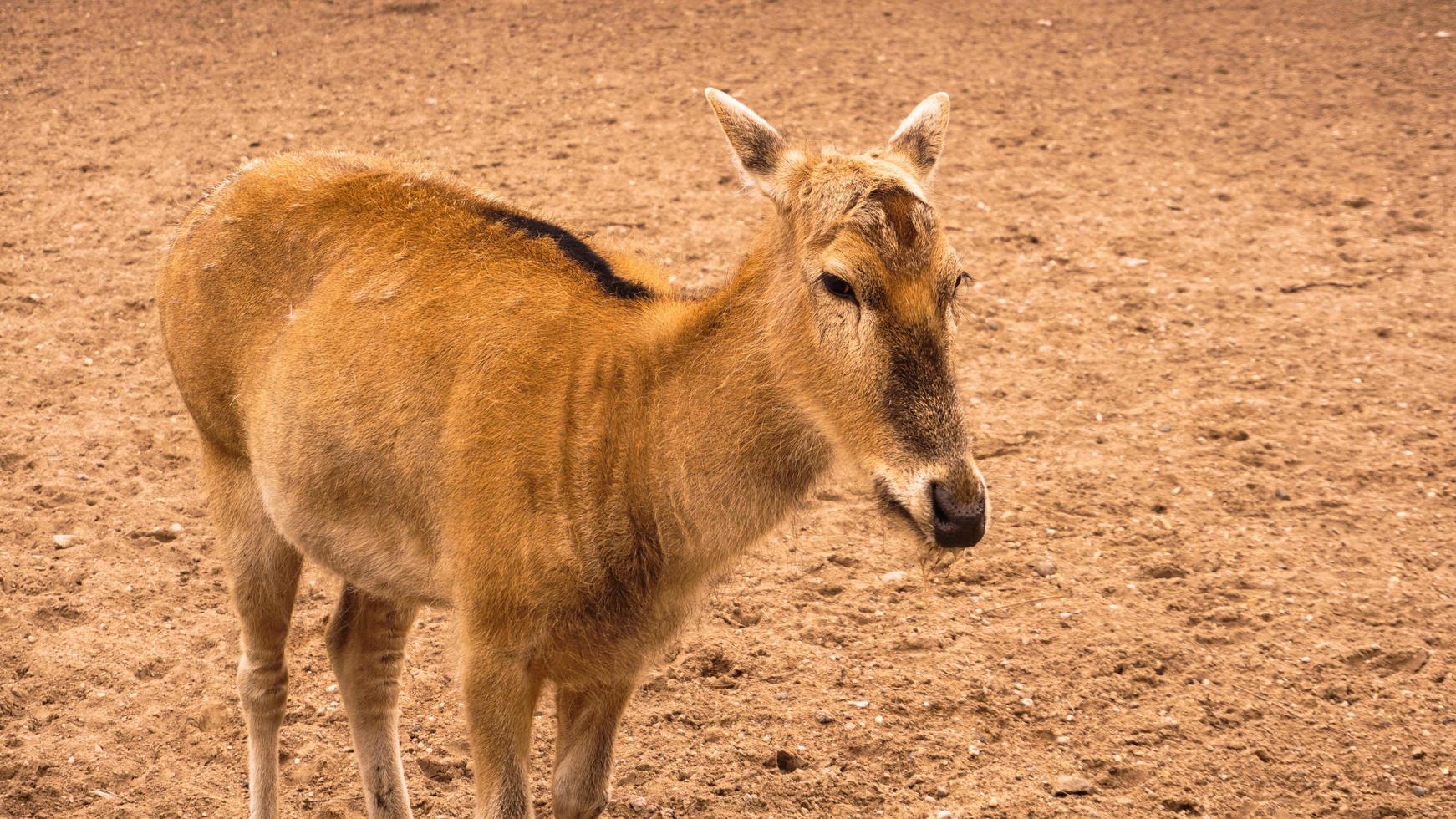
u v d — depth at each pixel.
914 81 26.08
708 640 11.39
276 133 22.33
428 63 26.45
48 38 27.38
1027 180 21.55
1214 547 12.73
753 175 7.46
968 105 24.84
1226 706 10.71
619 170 21.05
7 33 27.53
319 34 28.22
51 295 16.70
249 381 8.61
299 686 10.84
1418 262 18.98
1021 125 23.95
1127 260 18.84
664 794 9.73
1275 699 10.79
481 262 8.16
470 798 9.72
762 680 10.97
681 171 21.06
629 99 24.52
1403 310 17.56
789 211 7.33
